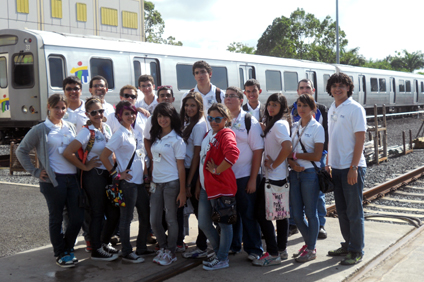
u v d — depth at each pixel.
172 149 4.20
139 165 4.31
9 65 10.69
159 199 4.24
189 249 4.70
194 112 4.40
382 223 5.54
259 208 4.19
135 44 12.29
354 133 4.16
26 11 23.31
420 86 30.16
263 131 4.36
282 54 54.62
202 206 4.20
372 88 23.72
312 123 4.27
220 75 14.58
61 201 4.06
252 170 4.18
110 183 4.36
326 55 55.00
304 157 4.17
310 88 5.51
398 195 7.77
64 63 10.58
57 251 4.12
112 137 4.15
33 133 3.96
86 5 26.05
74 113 4.66
